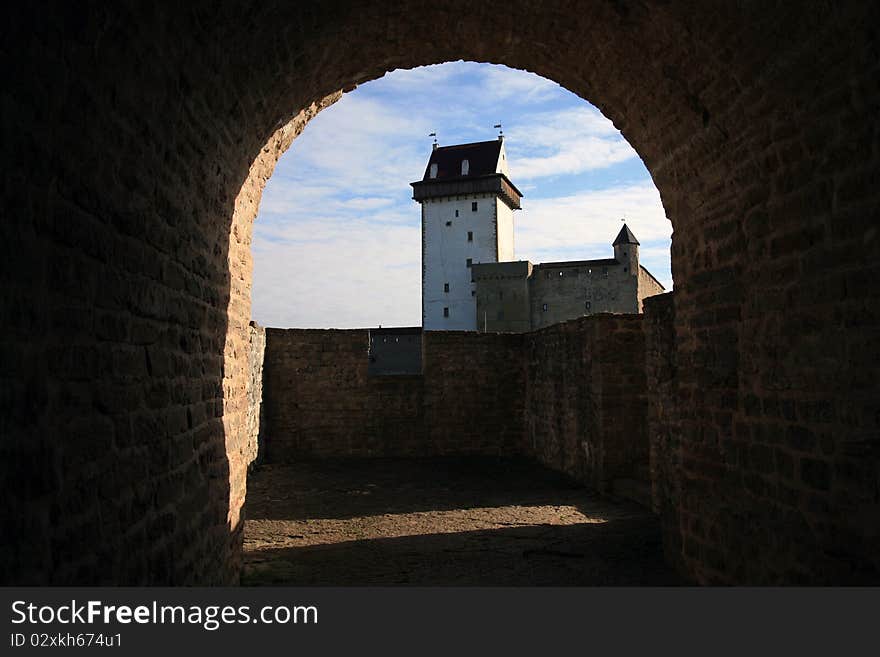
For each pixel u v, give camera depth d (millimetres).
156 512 3350
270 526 8367
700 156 4945
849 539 3387
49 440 2273
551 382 13062
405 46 5570
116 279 2865
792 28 3471
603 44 5086
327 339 15047
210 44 3588
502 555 6668
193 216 4027
